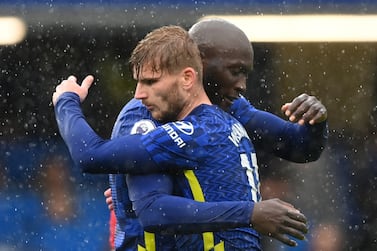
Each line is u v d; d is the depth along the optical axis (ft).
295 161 43.24
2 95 98.37
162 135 36.58
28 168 95.61
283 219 35.42
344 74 97.45
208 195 37.09
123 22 91.97
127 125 38.24
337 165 96.17
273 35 91.61
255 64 96.43
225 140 37.68
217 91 39.27
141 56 37.29
